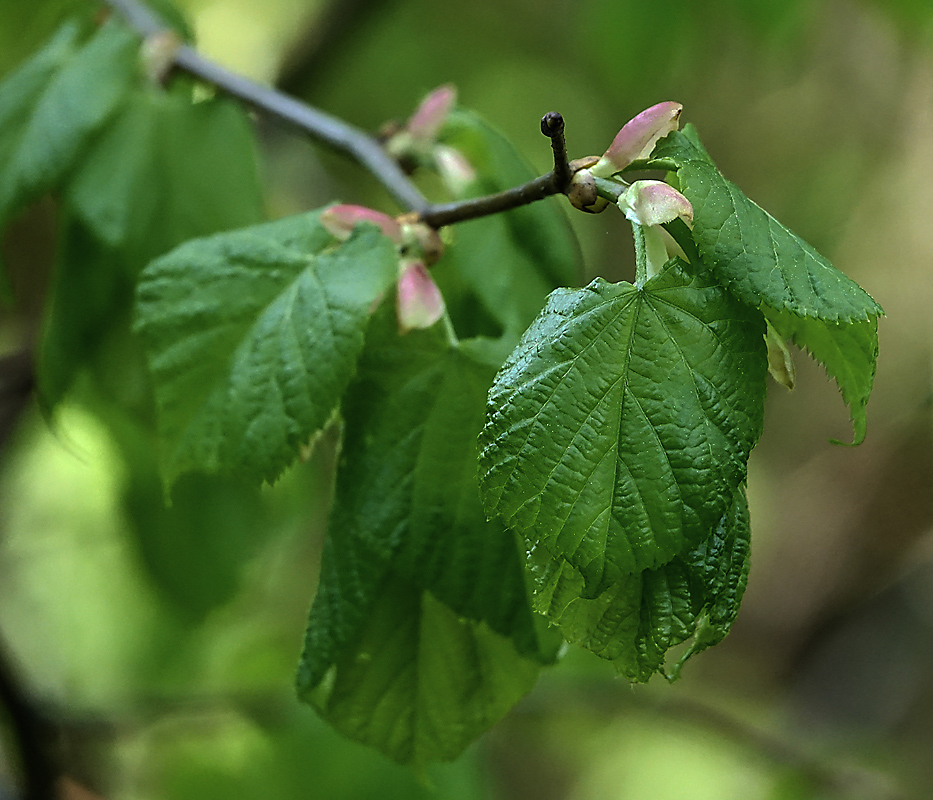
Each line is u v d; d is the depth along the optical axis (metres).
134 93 0.83
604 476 0.70
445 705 0.75
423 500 0.73
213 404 0.73
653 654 0.70
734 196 0.71
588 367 0.70
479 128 0.81
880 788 1.31
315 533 1.60
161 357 0.74
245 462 0.73
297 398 0.73
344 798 1.14
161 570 1.06
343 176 1.77
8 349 1.46
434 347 0.74
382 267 0.73
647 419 0.70
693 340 0.70
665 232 0.72
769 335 0.72
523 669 0.75
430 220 0.74
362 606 0.73
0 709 1.02
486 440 0.70
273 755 1.19
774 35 1.31
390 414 0.74
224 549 1.06
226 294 0.74
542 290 0.79
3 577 1.52
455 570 0.73
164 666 1.39
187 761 1.26
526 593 0.73
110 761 1.46
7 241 1.50
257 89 0.83
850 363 0.72
